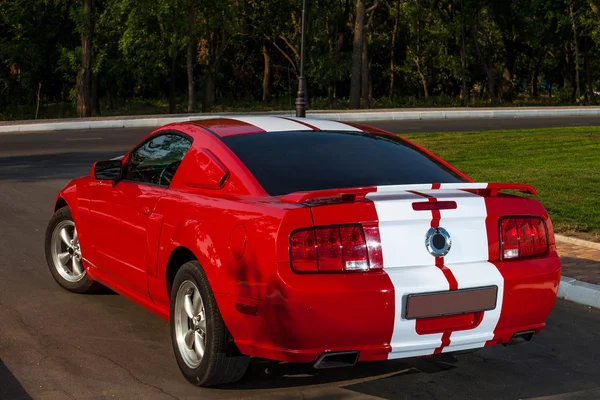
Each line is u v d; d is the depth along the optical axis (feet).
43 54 169.48
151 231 15.16
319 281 11.73
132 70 155.94
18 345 15.87
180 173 15.20
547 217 13.79
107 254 17.48
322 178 13.89
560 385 14.42
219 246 12.89
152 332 16.90
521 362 15.71
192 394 13.39
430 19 214.28
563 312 19.66
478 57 231.71
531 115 123.65
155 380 14.03
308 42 186.80
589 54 220.02
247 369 14.69
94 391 13.44
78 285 19.71
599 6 184.14
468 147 63.31
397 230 12.27
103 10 146.72
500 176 44.16
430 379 14.51
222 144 14.76
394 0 219.20
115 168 18.12
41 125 91.71
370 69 228.22
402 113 115.34
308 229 11.87
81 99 133.28
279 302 11.78
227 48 216.95
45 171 49.01
